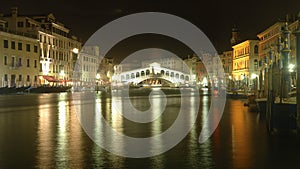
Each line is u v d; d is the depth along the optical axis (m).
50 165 9.76
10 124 19.06
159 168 9.45
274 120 15.61
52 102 40.78
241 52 111.19
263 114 25.00
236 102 40.56
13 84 73.56
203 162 10.07
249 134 15.26
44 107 32.47
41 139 14.01
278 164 9.77
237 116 23.58
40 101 42.78
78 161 10.23
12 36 73.50
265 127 17.61
